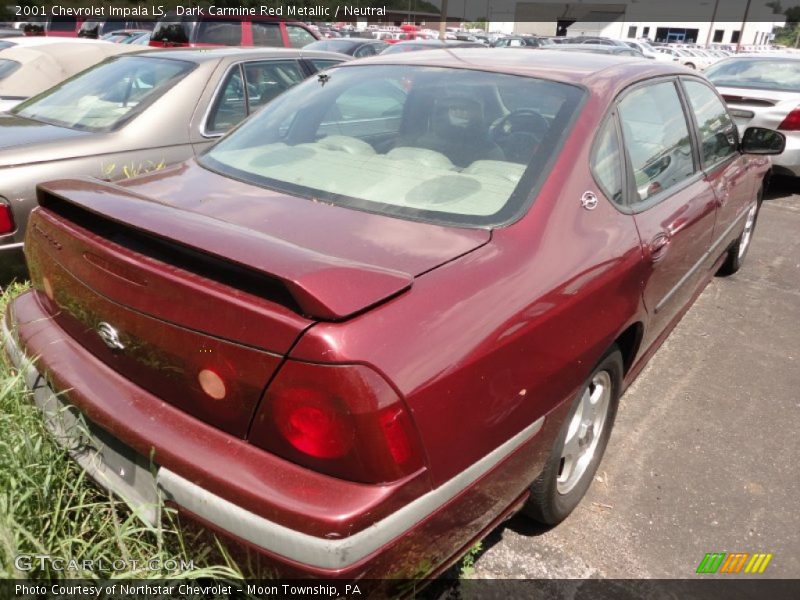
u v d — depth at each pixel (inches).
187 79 169.0
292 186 90.4
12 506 69.9
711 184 130.7
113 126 155.9
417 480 61.2
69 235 77.2
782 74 311.6
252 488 59.6
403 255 72.0
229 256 60.8
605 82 101.2
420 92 104.2
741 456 119.4
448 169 90.7
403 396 59.2
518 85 100.6
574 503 100.3
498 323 68.9
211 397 63.7
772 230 255.6
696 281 137.3
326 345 57.2
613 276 86.7
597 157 92.2
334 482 59.1
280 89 196.9
